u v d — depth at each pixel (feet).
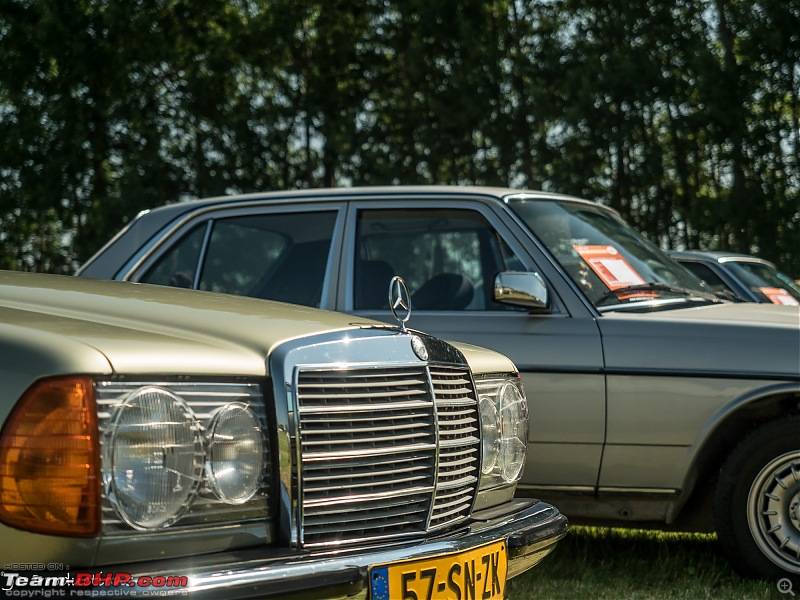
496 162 143.13
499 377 12.21
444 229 18.39
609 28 137.08
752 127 128.67
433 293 18.07
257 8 148.46
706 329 16.74
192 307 10.26
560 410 16.90
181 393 8.36
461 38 140.77
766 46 126.41
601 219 19.86
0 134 131.13
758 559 16.25
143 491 8.04
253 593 8.12
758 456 16.26
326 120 142.72
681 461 16.57
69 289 10.78
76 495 7.70
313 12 149.89
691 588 16.07
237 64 142.10
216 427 8.53
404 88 147.74
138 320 9.58
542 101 133.90
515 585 16.55
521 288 16.75
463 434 10.93
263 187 143.23
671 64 135.44
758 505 16.30
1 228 132.36
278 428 8.87
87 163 132.77
